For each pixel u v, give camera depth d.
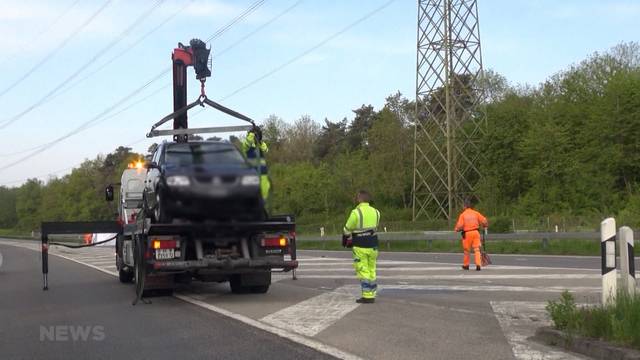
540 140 53.03
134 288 15.21
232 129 12.85
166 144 11.69
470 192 51.81
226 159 11.41
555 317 8.07
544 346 7.63
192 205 10.85
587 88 58.28
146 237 11.64
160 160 11.44
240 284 12.80
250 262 11.58
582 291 12.05
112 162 96.94
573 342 7.33
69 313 11.23
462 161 53.84
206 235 11.54
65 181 93.44
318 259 23.28
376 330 8.75
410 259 22.19
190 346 8.12
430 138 47.97
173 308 11.39
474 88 51.59
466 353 7.36
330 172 67.94
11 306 12.42
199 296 12.90
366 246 11.21
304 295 12.57
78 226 16.06
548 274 15.23
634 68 56.94
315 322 9.47
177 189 10.75
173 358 7.53
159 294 13.09
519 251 25.44
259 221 11.57
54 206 91.25
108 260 28.78
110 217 23.52
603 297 8.27
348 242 11.34
